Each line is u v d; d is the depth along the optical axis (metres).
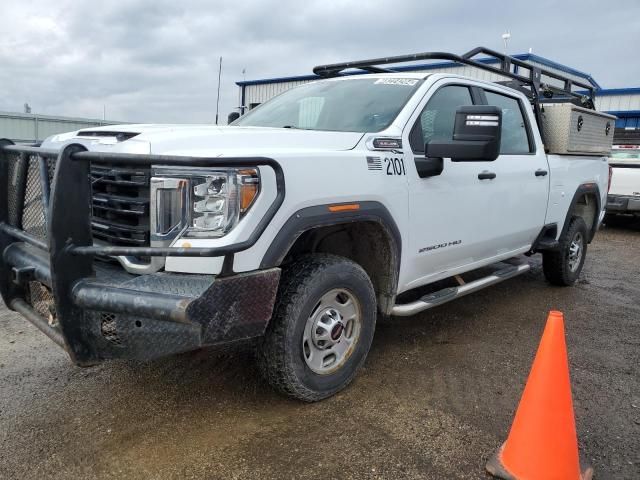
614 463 2.79
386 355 4.08
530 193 5.11
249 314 2.72
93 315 2.63
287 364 3.03
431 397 3.42
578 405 3.40
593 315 5.33
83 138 3.20
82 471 2.62
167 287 2.56
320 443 2.87
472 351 4.22
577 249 6.32
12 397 3.33
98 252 2.53
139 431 2.96
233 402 3.29
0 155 3.39
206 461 2.70
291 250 3.29
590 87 7.47
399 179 3.56
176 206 2.62
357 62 5.05
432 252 4.01
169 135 2.93
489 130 3.30
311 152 3.04
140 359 2.62
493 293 6.00
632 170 10.76
